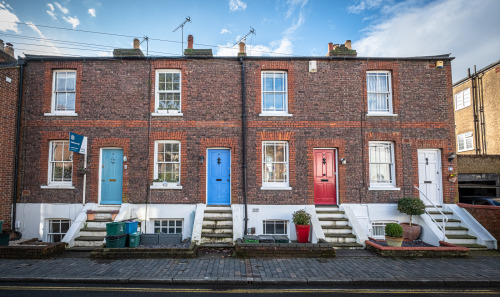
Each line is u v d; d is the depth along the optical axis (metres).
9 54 11.91
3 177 9.70
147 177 10.15
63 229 10.11
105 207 10.05
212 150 10.52
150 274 6.47
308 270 6.81
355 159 10.36
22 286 5.91
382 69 10.80
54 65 10.51
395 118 10.55
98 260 7.50
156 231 10.14
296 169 10.27
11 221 9.91
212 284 6.16
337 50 10.95
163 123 10.34
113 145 10.26
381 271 6.76
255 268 6.93
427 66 10.79
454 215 9.97
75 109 10.37
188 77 10.52
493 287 6.14
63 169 10.40
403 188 10.31
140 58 10.40
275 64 10.62
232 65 10.64
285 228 10.21
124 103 10.41
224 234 9.17
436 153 10.70
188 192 10.12
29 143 10.27
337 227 9.40
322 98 10.54
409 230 9.47
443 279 6.26
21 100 10.33
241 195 10.12
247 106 10.45
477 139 18.17
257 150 10.29
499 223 9.01
